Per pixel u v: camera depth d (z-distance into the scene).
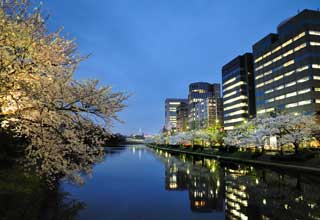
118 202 18.70
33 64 9.52
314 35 100.25
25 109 9.80
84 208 16.80
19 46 9.01
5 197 14.59
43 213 15.23
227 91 164.88
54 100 9.66
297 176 29.94
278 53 115.62
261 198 18.84
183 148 113.50
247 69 149.38
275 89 116.88
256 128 59.38
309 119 48.34
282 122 46.41
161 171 39.09
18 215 13.53
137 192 22.89
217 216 14.57
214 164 47.91
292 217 13.85
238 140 64.12
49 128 10.17
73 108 10.01
